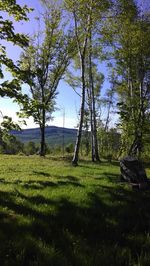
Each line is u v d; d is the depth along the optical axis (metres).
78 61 41.06
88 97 40.88
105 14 30.44
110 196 14.71
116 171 26.30
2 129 15.39
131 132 32.94
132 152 34.31
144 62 34.25
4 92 15.12
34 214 11.23
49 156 43.38
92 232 10.34
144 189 17.39
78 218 11.18
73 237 9.50
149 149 37.16
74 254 8.24
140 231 10.97
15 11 16.08
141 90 34.69
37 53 41.91
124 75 36.59
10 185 16.58
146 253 8.76
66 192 14.75
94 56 38.12
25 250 8.17
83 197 13.98
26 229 9.65
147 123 32.66
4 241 8.62
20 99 15.53
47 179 19.47
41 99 43.53
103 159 43.84
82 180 19.17
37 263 7.59
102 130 68.69
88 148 73.06
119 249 8.88
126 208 13.08
